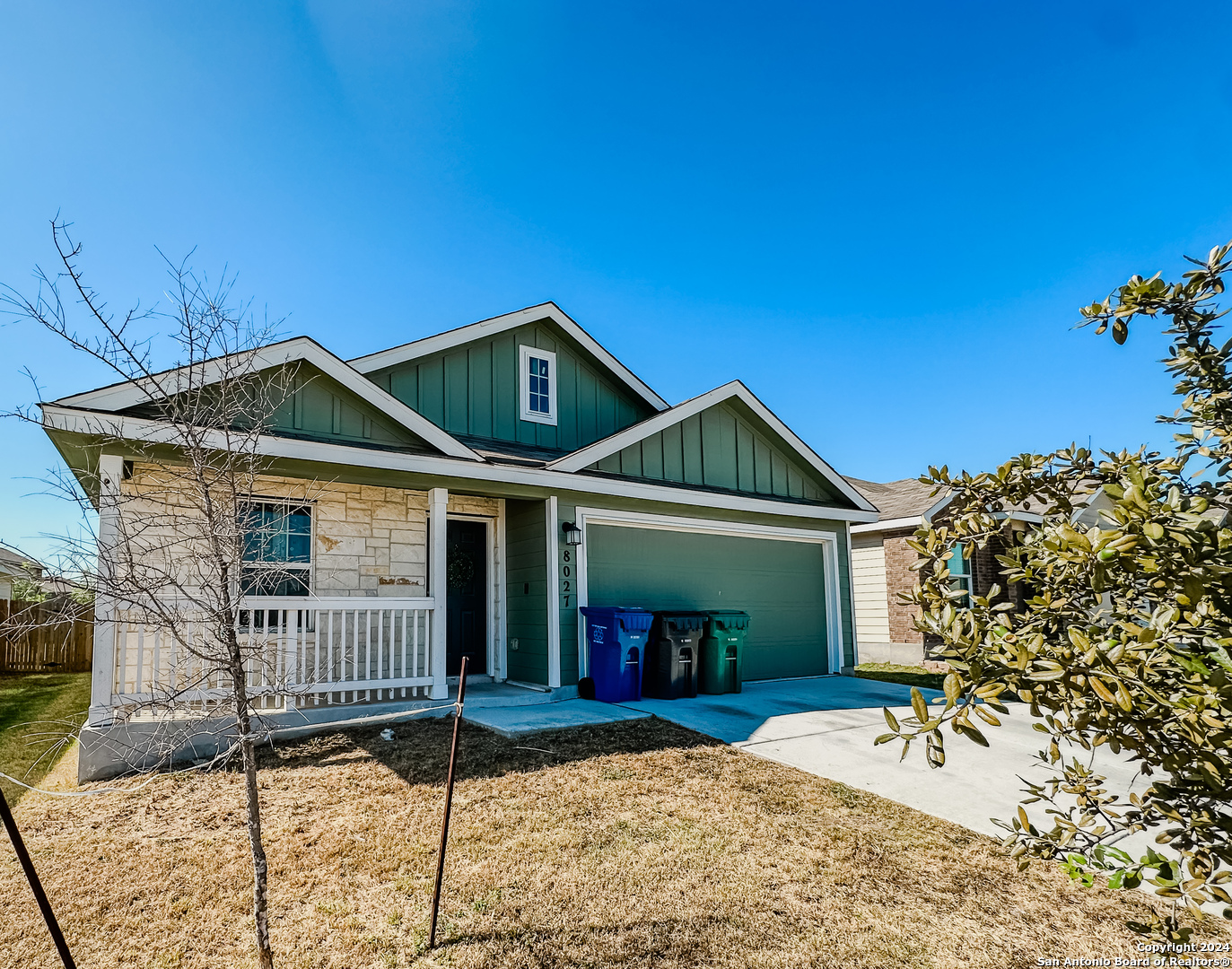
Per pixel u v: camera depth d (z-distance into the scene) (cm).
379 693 866
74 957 340
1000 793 576
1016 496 276
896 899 400
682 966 334
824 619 1303
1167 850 471
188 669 520
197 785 584
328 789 570
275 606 739
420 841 468
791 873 429
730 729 764
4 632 404
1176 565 171
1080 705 184
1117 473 253
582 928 365
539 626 980
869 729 773
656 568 1091
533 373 1216
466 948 346
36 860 449
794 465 1303
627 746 689
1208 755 169
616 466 1057
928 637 1523
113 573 365
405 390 1079
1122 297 242
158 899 396
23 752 761
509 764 630
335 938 355
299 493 885
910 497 1719
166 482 783
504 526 1077
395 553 955
